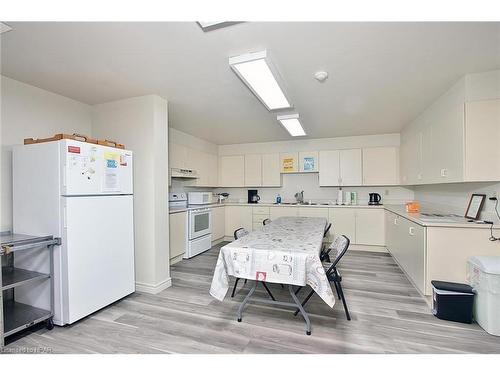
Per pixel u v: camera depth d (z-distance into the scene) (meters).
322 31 1.63
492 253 2.20
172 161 4.20
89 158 2.18
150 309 2.36
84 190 2.13
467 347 1.77
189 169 4.62
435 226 2.34
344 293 2.71
